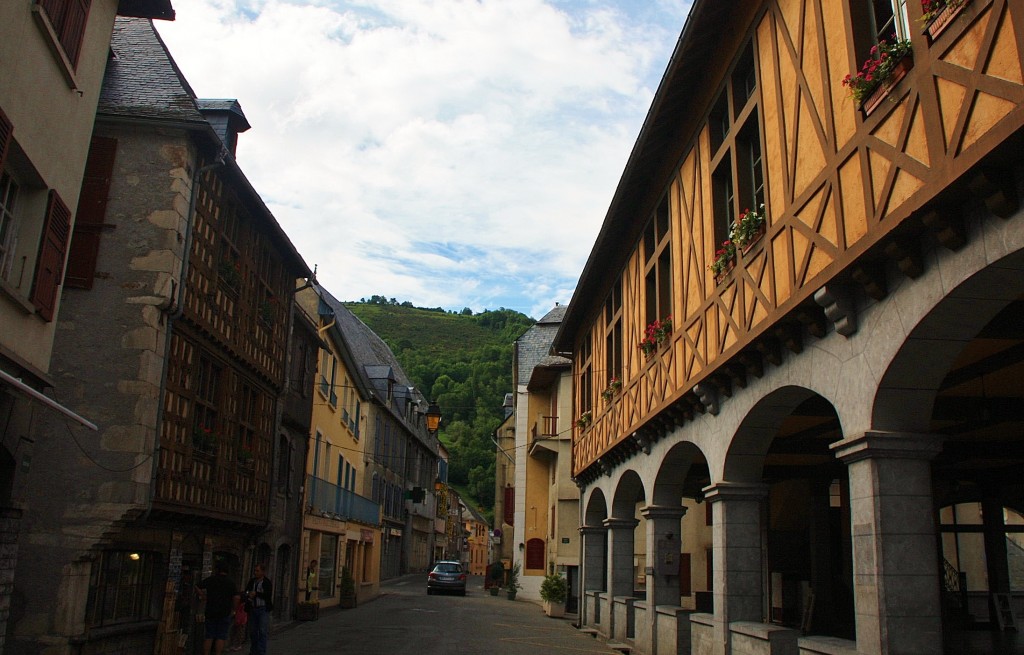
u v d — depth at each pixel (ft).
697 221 33.94
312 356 66.18
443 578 105.70
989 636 42.27
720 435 31.24
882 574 18.92
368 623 60.80
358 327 120.98
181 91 39.19
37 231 24.34
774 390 25.85
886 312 19.24
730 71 30.37
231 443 44.19
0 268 23.45
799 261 23.08
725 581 30.07
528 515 101.24
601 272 54.39
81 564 32.81
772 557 53.62
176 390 37.19
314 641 48.32
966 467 43.78
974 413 29.68
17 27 21.79
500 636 55.06
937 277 17.22
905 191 17.49
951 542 53.93
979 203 15.87
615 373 51.11
